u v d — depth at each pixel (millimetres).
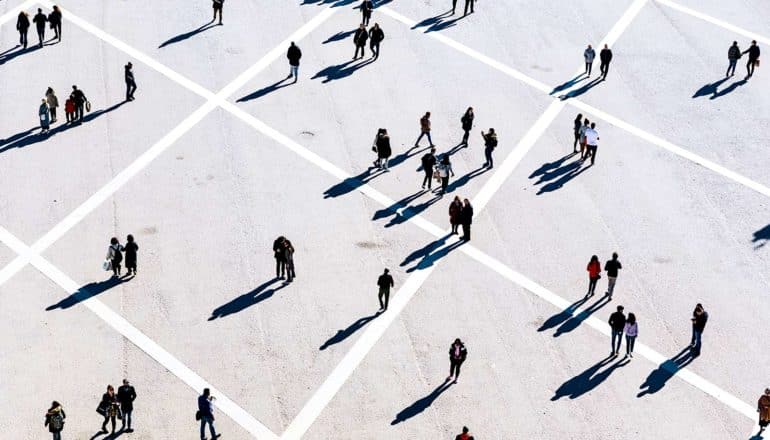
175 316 29031
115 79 38312
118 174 34000
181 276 30328
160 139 35531
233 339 28422
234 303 29516
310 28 41500
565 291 30344
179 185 33656
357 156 35125
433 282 30406
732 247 32125
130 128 35969
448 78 38969
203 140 35531
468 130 35125
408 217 32750
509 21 42281
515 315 29500
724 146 36250
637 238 32281
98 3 42625
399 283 30344
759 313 29859
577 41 41219
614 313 27688
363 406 26719
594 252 31719
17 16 41750
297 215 32656
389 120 36781
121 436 25656
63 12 41906
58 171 34000
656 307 29906
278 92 37906
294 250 31266
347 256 31234
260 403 26688
